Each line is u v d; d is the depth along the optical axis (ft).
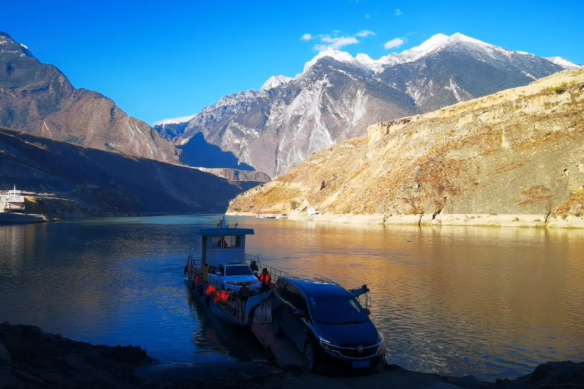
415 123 500.74
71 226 369.50
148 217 629.51
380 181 430.20
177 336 67.72
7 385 34.65
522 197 317.42
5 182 580.71
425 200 363.76
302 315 49.49
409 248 189.16
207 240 106.32
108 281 114.93
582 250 172.35
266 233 289.53
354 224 387.96
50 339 50.98
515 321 74.13
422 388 41.27
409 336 66.59
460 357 57.98
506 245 194.49
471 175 361.30
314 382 41.78
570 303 86.28
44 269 133.80
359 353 44.04
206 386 41.91
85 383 39.55
